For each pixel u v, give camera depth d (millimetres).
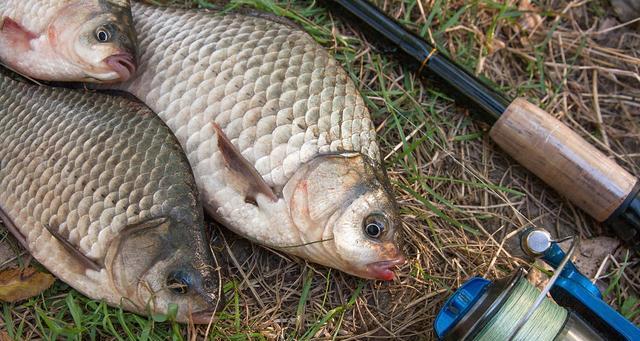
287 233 416
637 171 516
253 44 432
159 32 440
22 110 421
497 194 491
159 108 430
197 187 411
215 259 410
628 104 531
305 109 421
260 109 419
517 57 533
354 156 414
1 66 441
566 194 475
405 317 450
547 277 466
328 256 417
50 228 405
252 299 446
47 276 424
